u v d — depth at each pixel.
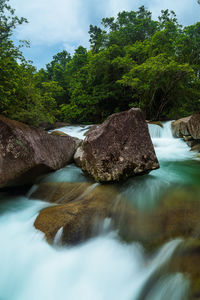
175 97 22.86
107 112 25.98
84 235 2.75
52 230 2.75
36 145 4.68
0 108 7.48
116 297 2.07
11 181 4.24
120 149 4.22
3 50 6.96
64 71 36.59
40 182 4.91
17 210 3.80
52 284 2.32
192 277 1.80
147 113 25.20
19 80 7.39
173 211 3.02
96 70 23.25
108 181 4.05
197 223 2.60
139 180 4.38
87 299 2.12
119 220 2.99
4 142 4.00
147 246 2.46
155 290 1.95
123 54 24.38
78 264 2.43
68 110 26.36
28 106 9.00
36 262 2.55
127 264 2.34
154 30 31.17
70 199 3.83
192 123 8.98
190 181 4.55
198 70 22.25
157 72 18.27
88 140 4.38
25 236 2.93
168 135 12.42
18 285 2.38
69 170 5.34
